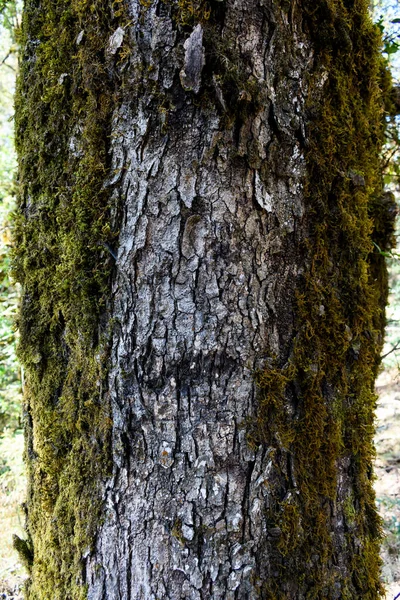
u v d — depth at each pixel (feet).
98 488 4.17
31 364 4.71
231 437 3.97
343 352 4.41
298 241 4.17
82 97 4.14
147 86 3.80
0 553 10.57
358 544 4.53
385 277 6.08
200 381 3.95
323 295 4.32
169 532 3.97
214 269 3.89
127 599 4.07
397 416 16.22
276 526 4.01
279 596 4.03
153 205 3.88
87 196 4.04
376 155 5.35
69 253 4.23
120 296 3.99
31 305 4.70
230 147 3.84
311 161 4.19
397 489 11.93
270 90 3.92
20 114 4.81
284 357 4.13
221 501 3.94
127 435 4.02
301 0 4.07
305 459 4.19
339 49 4.35
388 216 5.82
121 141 3.93
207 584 3.94
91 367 4.18
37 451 4.73
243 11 3.79
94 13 3.98
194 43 3.59
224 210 3.87
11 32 11.03
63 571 4.46
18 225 4.82
